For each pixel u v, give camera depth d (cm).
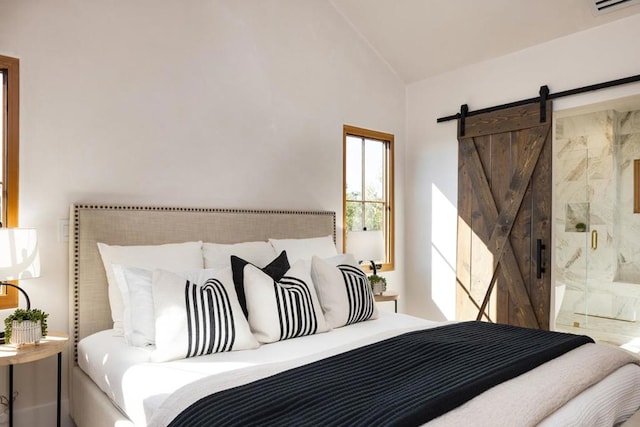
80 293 253
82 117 262
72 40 260
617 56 321
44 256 249
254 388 147
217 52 323
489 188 396
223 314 209
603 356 194
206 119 316
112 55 274
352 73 417
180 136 303
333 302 264
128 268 220
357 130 421
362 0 390
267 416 127
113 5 275
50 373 251
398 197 463
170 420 138
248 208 339
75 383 241
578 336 220
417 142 460
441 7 369
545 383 159
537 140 364
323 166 391
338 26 406
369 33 422
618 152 523
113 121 274
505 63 388
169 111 298
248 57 341
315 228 373
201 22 315
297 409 131
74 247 253
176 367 185
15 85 240
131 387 173
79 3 262
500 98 392
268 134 352
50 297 252
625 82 314
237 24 335
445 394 137
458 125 421
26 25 244
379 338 220
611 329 487
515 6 344
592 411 155
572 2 323
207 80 317
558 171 545
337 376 159
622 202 526
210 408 133
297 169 371
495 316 390
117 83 276
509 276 381
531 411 138
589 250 527
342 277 275
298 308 238
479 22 369
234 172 331
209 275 234
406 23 396
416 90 462
